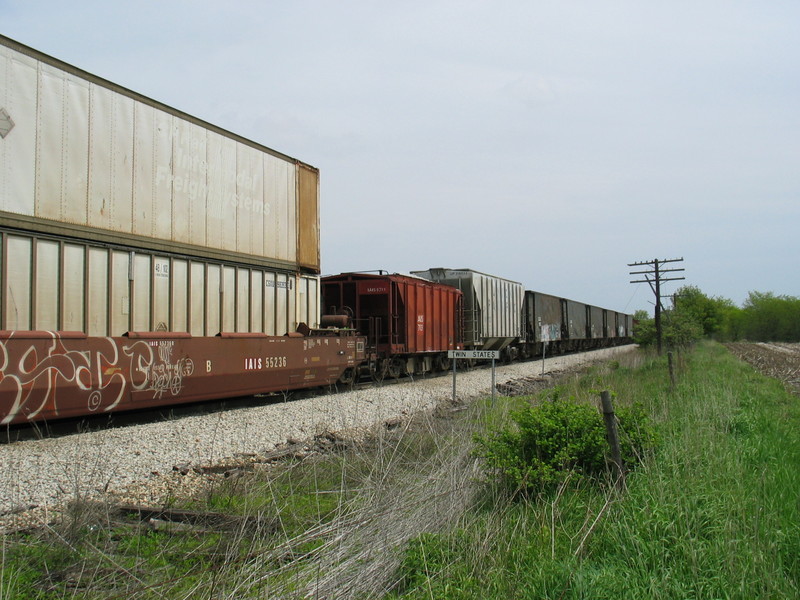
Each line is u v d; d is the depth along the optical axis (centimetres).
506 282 3478
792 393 1686
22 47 1006
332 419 1203
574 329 5059
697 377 1844
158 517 595
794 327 10162
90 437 1013
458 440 859
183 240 1322
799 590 411
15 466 790
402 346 2245
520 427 698
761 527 486
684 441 732
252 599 402
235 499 663
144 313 1218
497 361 3556
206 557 495
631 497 563
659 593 399
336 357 1827
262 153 1598
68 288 1068
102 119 1145
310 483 732
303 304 1767
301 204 1773
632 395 1413
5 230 970
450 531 518
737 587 404
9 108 984
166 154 1284
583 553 474
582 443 656
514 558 466
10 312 971
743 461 721
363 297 2283
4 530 559
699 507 533
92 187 1120
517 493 626
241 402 1617
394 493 609
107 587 444
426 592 411
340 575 446
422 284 2420
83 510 570
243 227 1515
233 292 1472
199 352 1305
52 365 998
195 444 979
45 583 447
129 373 1134
